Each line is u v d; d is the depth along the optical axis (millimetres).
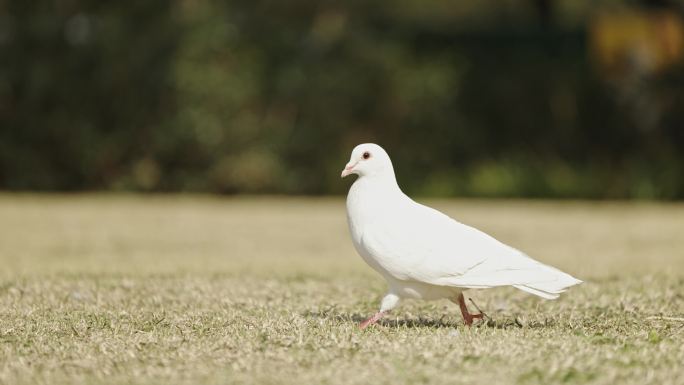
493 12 23953
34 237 12523
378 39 21594
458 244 5688
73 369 4852
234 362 4945
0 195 19719
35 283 8016
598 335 5766
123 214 15906
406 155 21250
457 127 21375
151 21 20781
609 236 12867
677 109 21391
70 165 20547
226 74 20578
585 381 4562
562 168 21203
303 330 5758
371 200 5902
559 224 14539
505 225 14273
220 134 20422
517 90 21516
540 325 6195
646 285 8016
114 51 20422
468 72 21547
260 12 21656
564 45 21578
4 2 20531
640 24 21234
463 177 21156
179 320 6219
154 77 20422
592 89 21453
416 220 5785
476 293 7715
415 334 5684
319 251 11312
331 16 21828
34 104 20312
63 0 20703
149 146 20469
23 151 20391
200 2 21109
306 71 20984
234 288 7855
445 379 4570
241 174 20391
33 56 20406
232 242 12172
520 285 5566
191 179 20594
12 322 6133
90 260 10133
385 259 5707
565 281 5551
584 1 23219
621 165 21344
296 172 20828
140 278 8438
